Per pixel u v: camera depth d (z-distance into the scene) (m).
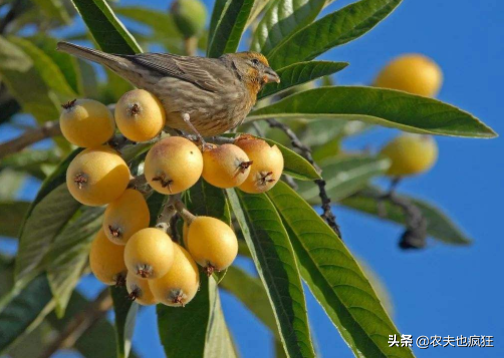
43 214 8.93
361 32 9.45
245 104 10.33
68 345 11.42
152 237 7.25
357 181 12.58
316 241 8.69
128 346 9.13
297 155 8.29
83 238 9.34
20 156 12.02
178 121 9.65
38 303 10.05
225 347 8.80
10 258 11.54
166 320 8.73
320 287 8.60
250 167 7.79
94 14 9.07
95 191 7.50
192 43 12.09
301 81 8.84
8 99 12.45
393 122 9.07
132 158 8.74
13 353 12.09
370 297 8.45
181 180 7.34
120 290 8.98
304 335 7.89
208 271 7.52
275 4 10.06
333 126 13.09
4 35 12.04
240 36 9.13
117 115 7.72
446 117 8.95
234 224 11.27
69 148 11.48
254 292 11.41
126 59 9.39
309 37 9.47
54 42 12.27
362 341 8.39
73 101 7.82
